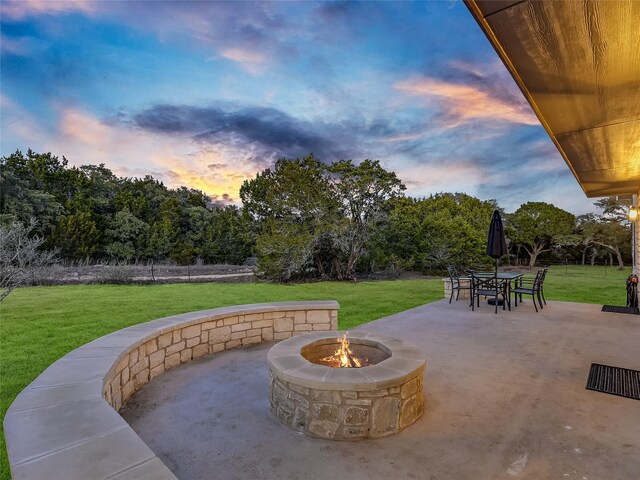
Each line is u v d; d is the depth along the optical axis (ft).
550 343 15.30
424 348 14.70
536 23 6.07
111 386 8.76
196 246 94.53
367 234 57.16
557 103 9.36
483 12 5.83
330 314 16.70
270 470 6.79
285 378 8.48
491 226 23.07
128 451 4.70
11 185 66.18
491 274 24.32
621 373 11.69
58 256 69.21
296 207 51.29
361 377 8.13
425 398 9.95
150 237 86.63
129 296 33.45
